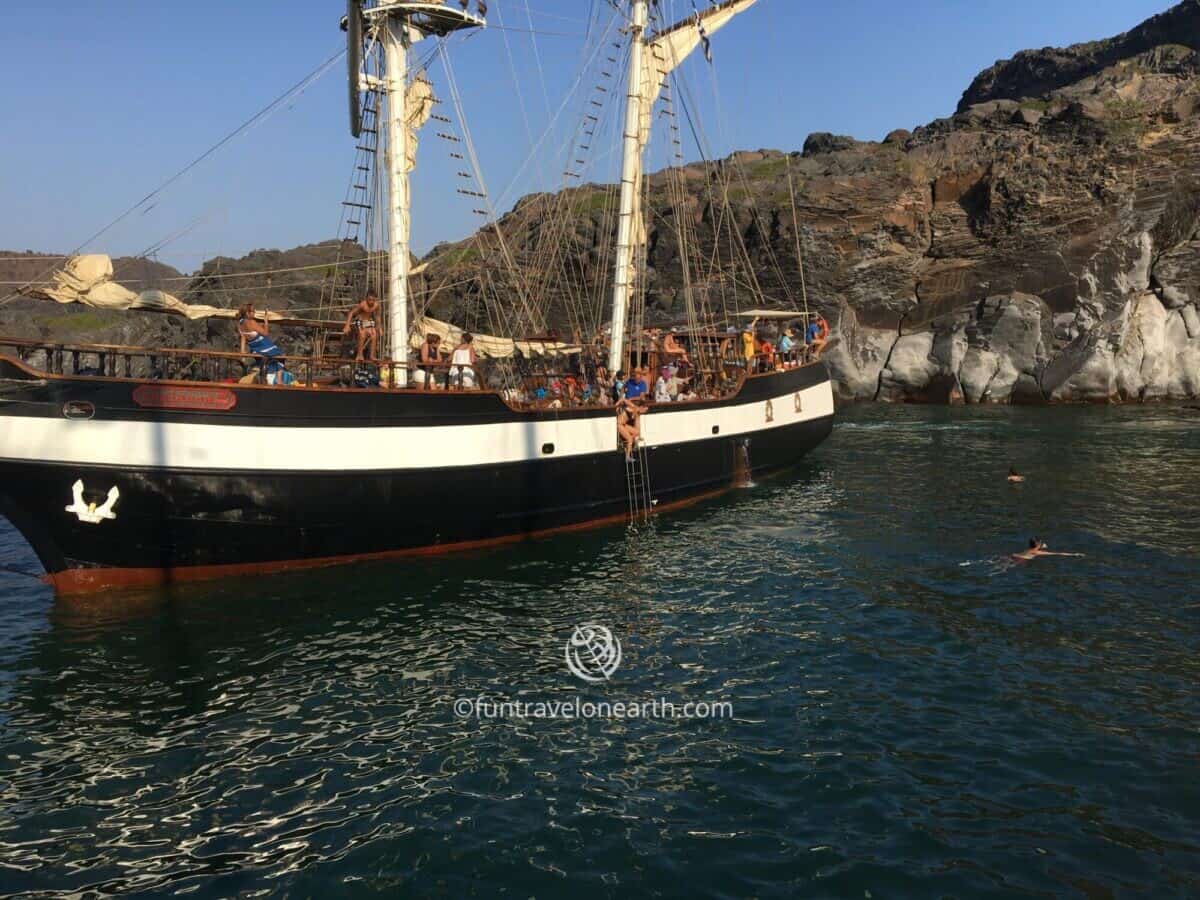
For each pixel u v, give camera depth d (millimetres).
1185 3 83062
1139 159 57594
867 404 60156
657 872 8062
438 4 20438
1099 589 16469
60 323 45562
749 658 13406
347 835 8844
